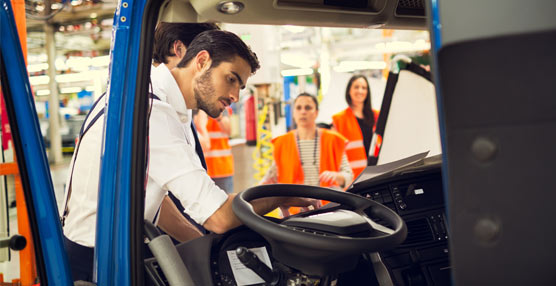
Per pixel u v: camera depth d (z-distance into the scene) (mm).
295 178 4645
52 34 10281
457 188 639
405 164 1667
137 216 1208
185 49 1909
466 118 625
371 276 1457
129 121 1211
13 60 1157
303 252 1095
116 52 1226
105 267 1229
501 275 613
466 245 635
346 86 4797
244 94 5098
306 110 4594
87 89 10727
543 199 590
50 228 1180
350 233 1087
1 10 1148
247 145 5191
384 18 1567
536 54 586
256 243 1348
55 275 1186
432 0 757
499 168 608
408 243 1553
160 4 1217
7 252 1607
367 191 1610
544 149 588
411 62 3707
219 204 1438
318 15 1466
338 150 4605
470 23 708
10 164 1273
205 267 1280
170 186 1508
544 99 587
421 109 3707
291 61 5109
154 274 1286
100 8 9477
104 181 1232
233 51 1663
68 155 10586
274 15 1398
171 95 1683
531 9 667
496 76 604
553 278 591
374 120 4801
